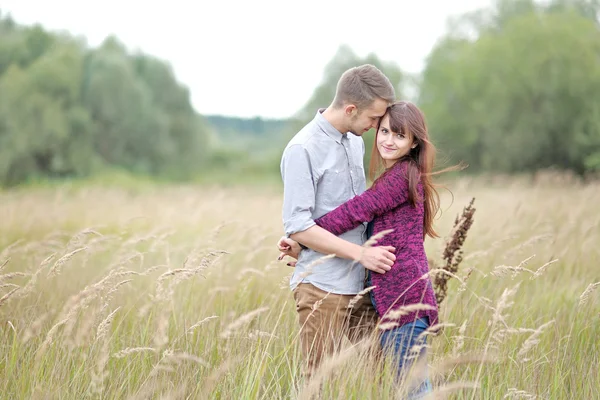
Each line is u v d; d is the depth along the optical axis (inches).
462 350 163.5
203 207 446.6
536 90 1582.2
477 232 311.3
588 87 1555.1
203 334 163.0
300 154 140.6
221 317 184.9
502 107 1644.9
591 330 181.3
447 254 175.2
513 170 1636.3
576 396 147.2
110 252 277.7
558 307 204.8
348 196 146.9
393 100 142.7
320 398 128.9
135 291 211.6
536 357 160.1
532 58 1598.2
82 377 138.8
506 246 278.7
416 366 130.6
